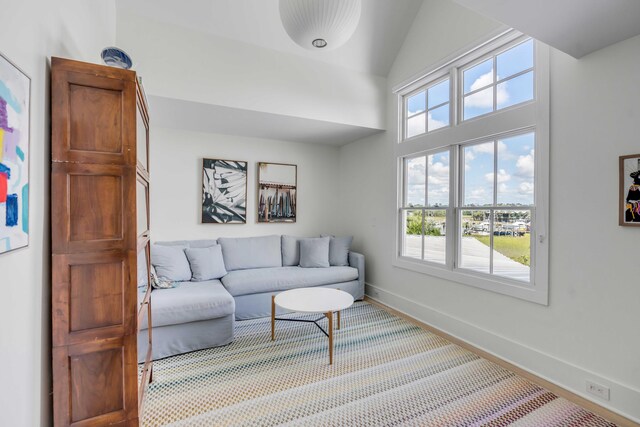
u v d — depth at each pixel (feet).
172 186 12.64
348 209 15.51
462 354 8.45
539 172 7.37
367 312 11.85
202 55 9.41
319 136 13.98
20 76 3.29
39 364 3.88
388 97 12.60
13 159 3.14
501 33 8.00
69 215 4.15
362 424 5.74
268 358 8.19
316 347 8.84
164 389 6.78
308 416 5.95
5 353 3.10
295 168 15.19
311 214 15.70
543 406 6.28
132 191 4.46
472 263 9.34
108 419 4.38
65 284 4.13
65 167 4.10
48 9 4.04
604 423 5.79
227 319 8.96
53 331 4.07
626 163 5.90
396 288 12.23
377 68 12.21
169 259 10.50
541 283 7.32
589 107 6.45
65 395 4.15
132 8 8.59
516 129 7.91
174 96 9.04
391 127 12.45
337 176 16.35
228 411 6.08
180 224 12.80
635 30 5.58
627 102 5.90
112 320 4.39
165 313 8.07
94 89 4.26
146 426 5.65
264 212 14.47
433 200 10.82
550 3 4.87
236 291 10.75
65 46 4.70
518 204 8.06
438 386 6.95
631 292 5.88
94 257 4.27
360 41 11.21
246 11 9.39
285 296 9.25
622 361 5.99
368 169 13.99
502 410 6.15
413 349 8.73
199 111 10.27
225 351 8.58
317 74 11.22
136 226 4.50
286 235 14.38
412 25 11.26
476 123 8.96
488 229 8.86
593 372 6.40
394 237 12.29
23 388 3.48
